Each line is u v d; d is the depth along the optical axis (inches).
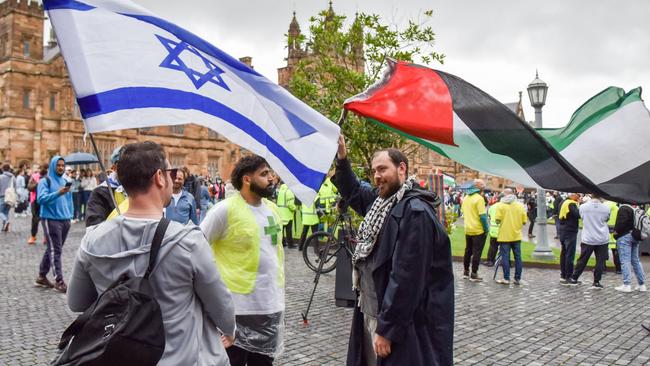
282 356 221.9
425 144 159.3
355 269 141.6
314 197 128.3
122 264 81.1
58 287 333.7
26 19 1781.5
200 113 116.0
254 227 148.4
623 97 166.2
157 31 115.8
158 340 76.4
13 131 1726.1
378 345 119.7
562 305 347.3
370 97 157.2
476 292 389.7
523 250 665.0
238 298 143.7
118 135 1831.9
